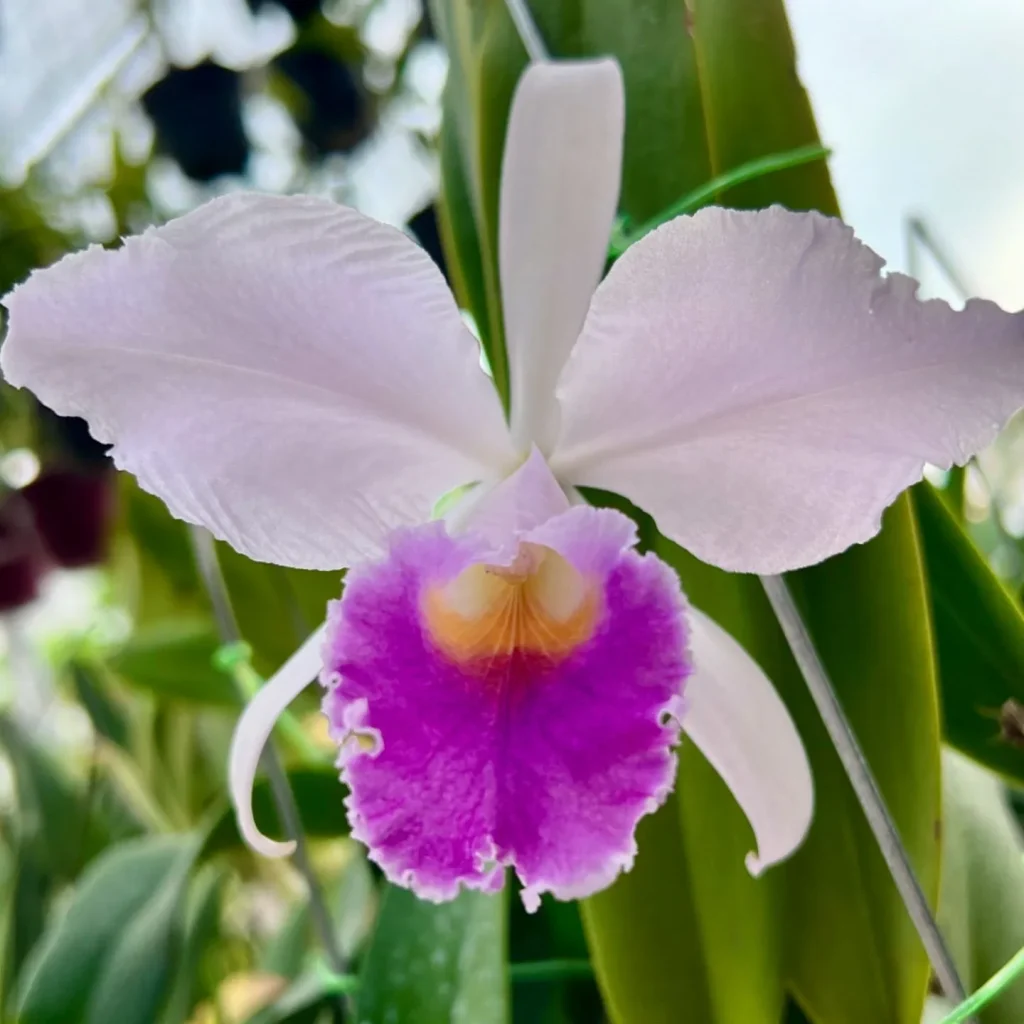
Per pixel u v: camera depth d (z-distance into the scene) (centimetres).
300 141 41
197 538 24
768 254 15
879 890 18
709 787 20
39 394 15
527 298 17
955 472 27
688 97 20
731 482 17
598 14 20
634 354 17
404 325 17
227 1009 33
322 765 27
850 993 18
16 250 40
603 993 19
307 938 34
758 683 18
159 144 38
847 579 19
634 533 17
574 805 16
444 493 18
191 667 31
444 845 16
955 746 20
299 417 17
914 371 15
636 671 16
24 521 43
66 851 37
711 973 19
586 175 17
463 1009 19
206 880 31
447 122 23
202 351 16
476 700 17
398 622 17
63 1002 24
